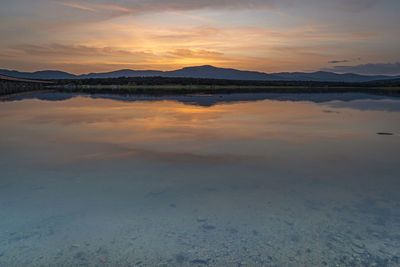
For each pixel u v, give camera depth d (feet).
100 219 16.44
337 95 162.61
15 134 42.68
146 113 70.49
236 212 17.35
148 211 17.51
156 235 14.74
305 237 14.48
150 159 29.30
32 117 62.80
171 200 19.16
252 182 22.65
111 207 18.06
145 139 38.96
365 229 15.21
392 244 13.79
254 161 28.66
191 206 18.20
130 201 18.99
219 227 15.56
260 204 18.51
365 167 26.71
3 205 18.29
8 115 66.64
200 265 12.37
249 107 87.97
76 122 54.85
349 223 15.88
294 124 52.85
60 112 72.90
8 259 12.73
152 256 13.00
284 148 34.09
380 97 142.10
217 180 23.09
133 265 12.39
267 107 88.17
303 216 16.79
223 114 68.80
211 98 132.46
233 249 13.51
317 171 25.49
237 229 15.33
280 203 18.66
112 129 46.85
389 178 23.53
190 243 14.01
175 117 62.64
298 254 13.09
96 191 20.72
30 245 13.83
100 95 159.94
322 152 32.27
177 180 23.09
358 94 174.50
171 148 33.91
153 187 21.56
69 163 27.86
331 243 13.94
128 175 24.26
